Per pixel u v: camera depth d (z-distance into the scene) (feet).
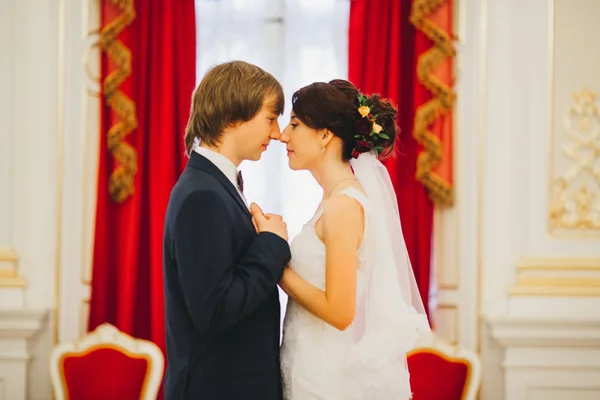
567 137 13.57
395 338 7.88
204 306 6.73
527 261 13.47
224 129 7.41
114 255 13.48
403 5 13.57
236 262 7.11
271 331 7.47
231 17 13.93
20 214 13.56
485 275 13.62
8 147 13.55
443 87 13.28
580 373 13.09
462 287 13.71
